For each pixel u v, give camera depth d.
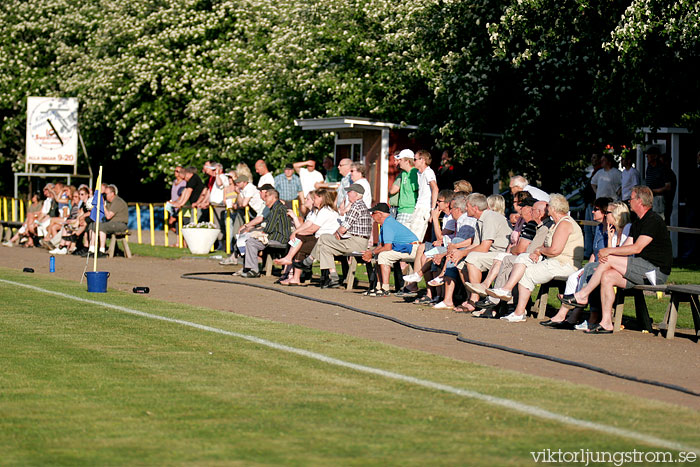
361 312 28.25
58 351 20.61
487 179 59.00
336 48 64.25
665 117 43.94
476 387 17.02
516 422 14.55
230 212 48.34
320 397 16.23
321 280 34.75
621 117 44.41
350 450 13.01
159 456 12.73
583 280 25.45
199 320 25.47
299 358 19.81
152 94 82.12
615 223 26.42
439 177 51.94
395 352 20.78
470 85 53.78
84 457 12.69
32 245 56.34
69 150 72.19
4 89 92.62
